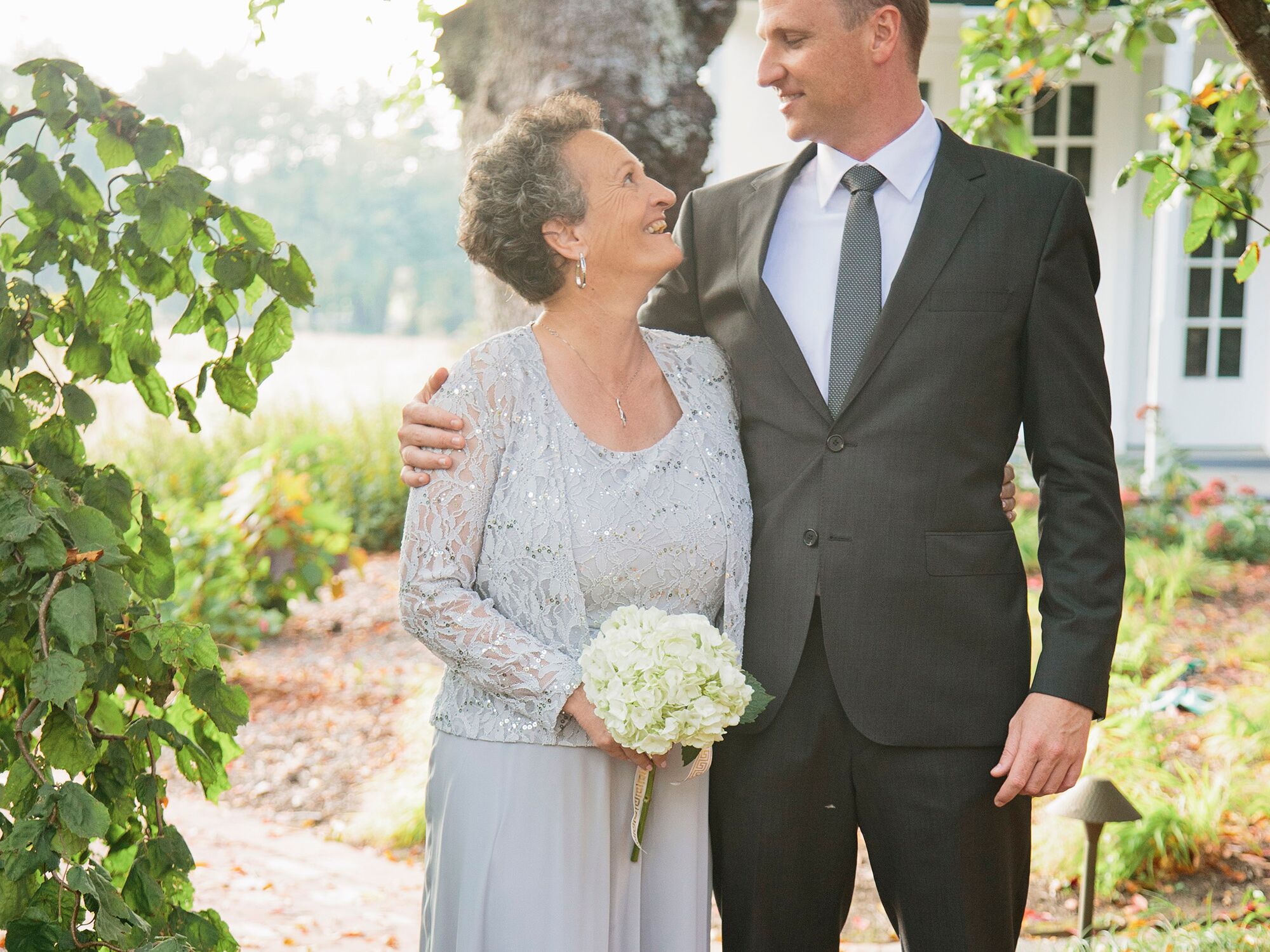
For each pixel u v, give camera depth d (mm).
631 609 2008
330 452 10250
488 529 2102
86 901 1914
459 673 2125
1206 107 3080
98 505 2207
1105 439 2150
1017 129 3910
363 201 40156
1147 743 4605
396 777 5035
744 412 2297
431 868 2195
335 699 6191
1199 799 4227
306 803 5000
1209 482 8750
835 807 2221
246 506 6973
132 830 2332
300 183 39500
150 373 2301
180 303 25609
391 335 40062
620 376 2213
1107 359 9281
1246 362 9320
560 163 2113
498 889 2068
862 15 2115
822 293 2258
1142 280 9375
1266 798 4309
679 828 2197
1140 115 8984
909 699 2135
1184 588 7309
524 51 3809
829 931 2293
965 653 2145
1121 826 3998
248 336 2297
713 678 1945
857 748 2188
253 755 5508
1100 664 2072
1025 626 2211
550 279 2166
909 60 2217
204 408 12547
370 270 40219
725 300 2342
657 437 2215
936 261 2141
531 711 2027
